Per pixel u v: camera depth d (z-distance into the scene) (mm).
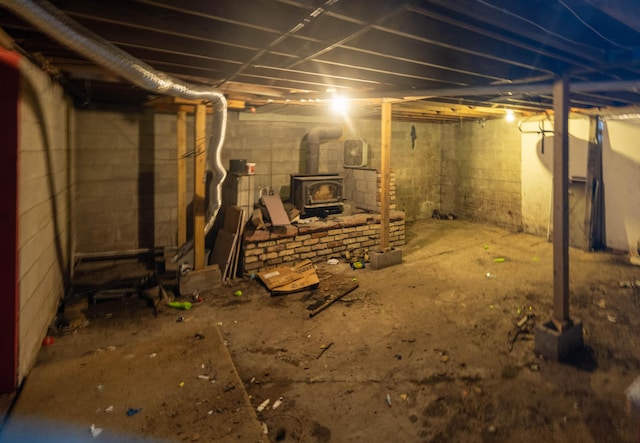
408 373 3086
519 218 7945
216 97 4074
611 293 4746
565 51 2760
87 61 3441
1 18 2256
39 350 3396
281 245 5602
